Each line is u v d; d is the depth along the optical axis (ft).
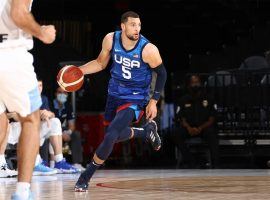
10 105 12.85
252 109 39.86
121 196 16.79
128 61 19.36
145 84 19.70
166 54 60.90
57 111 37.81
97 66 20.10
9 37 12.51
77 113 46.65
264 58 45.34
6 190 20.15
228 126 40.11
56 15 57.67
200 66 53.11
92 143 46.21
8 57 12.48
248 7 55.21
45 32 12.52
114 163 44.70
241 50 52.60
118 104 19.72
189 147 39.01
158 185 21.59
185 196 16.58
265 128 39.52
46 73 52.49
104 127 45.98
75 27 57.77
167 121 50.83
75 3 58.34
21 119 12.93
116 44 19.43
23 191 12.60
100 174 30.25
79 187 19.04
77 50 57.47
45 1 57.31
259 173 30.17
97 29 59.00
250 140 39.73
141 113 19.94
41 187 21.22
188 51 60.54
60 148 32.68
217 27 59.52
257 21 55.57
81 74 18.75
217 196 16.53
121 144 44.93
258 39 51.78
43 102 32.50
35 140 12.80
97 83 51.60
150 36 60.80
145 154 44.96
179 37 60.64
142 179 25.43
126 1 58.80
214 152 38.17
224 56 53.11
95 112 47.11
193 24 60.03
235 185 21.35
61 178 27.48
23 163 12.67
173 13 59.72
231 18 58.44
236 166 40.06
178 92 42.27
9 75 12.49
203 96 38.63
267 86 39.73
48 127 31.94
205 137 38.29
